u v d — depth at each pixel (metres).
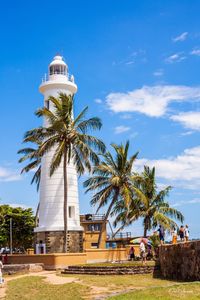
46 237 45.06
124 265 32.53
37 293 22.72
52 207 46.06
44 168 47.50
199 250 23.89
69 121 43.81
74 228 45.62
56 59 50.38
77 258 38.66
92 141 44.06
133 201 51.06
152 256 42.03
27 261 39.34
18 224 70.25
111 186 48.66
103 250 42.16
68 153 44.19
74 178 47.59
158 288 20.56
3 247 70.81
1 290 24.75
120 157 48.94
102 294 21.16
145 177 56.16
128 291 20.83
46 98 49.03
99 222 68.00
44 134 44.09
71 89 49.53
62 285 25.25
